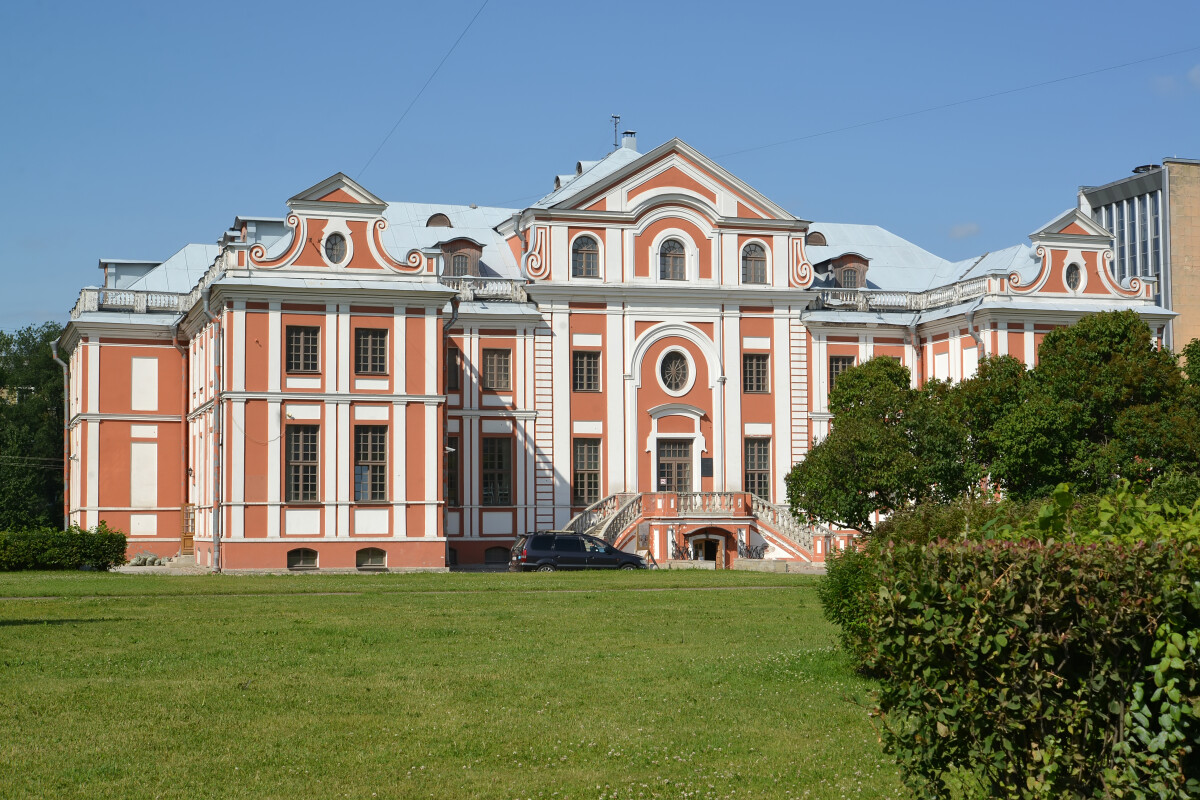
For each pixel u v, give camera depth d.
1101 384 48.53
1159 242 102.00
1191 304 101.06
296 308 53.47
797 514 50.00
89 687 19.59
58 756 15.19
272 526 52.62
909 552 10.96
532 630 27.52
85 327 62.28
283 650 23.95
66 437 69.12
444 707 18.27
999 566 10.16
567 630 27.55
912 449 47.50
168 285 66.81
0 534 53.34
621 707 18.38
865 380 53.31
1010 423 47.53
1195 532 9.92
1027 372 50.97
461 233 68.62
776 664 22.00
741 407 65.38
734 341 65.44
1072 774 9.91
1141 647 9.55
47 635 26.06
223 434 52.34
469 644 25.06
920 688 10.47
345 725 17.02
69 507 67.25
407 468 54.47
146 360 63.34
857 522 48.03
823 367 66.56
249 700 18.64
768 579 44.56
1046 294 64.25
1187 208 101.56
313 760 15.12
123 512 62.34
